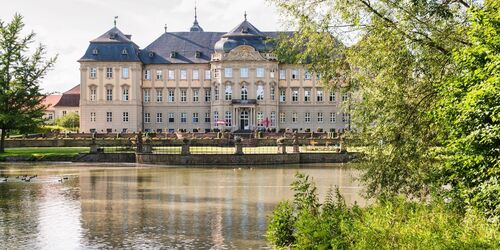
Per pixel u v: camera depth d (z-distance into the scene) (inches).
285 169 2340.1
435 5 844.6
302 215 770.2
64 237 970.1
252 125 4495.6
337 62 927.7
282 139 2721.5
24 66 2947.8
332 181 1846.7
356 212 808.3
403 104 904.9
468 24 861.2
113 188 1659.7
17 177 1967.3
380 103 920.9
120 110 4559.5
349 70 935.0
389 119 919.0
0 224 1084.5
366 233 659.4
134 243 922.7
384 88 911.7
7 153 2871.6
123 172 2201.0
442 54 861.8
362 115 955.3
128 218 1147.9
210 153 2672.2
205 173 2160.4
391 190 938.7
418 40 868.6
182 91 4694.9
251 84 4507.9
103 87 4554.6
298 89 4687.5
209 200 1407.5
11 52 2910.9
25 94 2947.8
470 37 723.4
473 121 689.6
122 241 938.1
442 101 757.9
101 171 2245.3
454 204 808.9
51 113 6412.4
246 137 3688.5
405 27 866.8
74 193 1541.6
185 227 1051.9
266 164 2578.7
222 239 949.8
